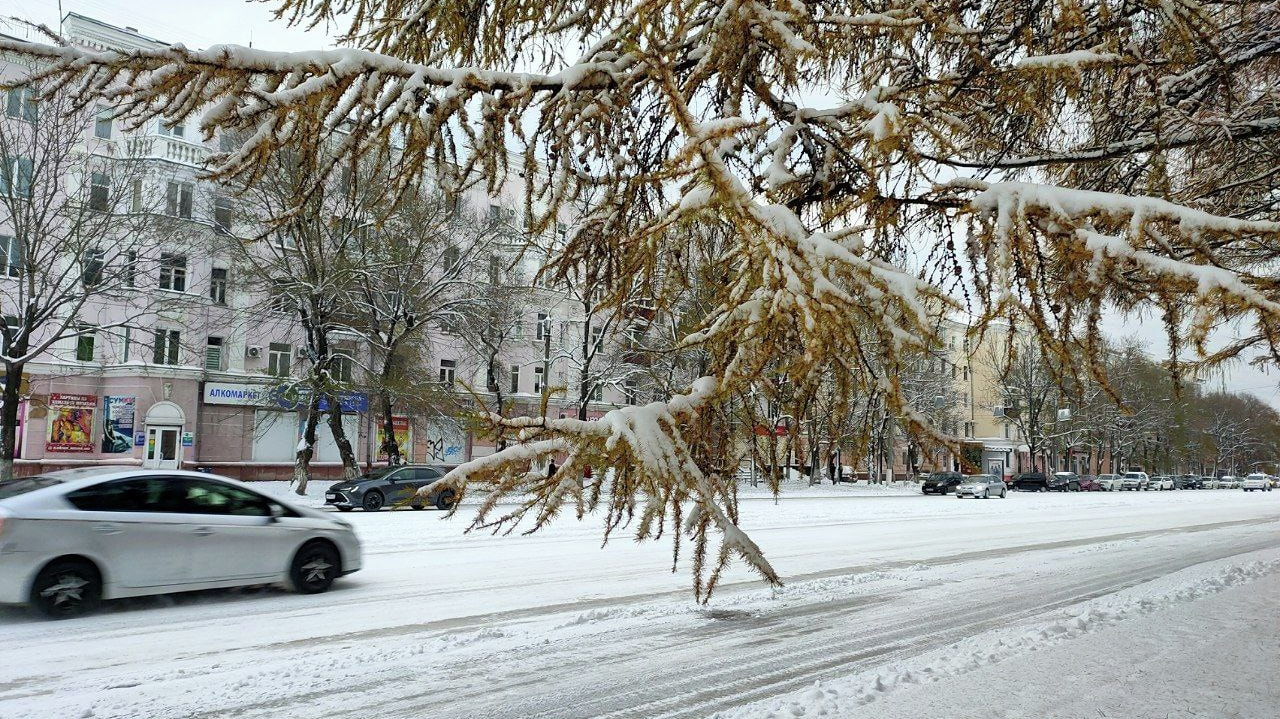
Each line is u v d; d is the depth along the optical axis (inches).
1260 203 259.3
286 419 1364.4
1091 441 2274.9
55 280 917.8
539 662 232.8
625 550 491.5
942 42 172.4
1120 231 128.3
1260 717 167.2
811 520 776.3
